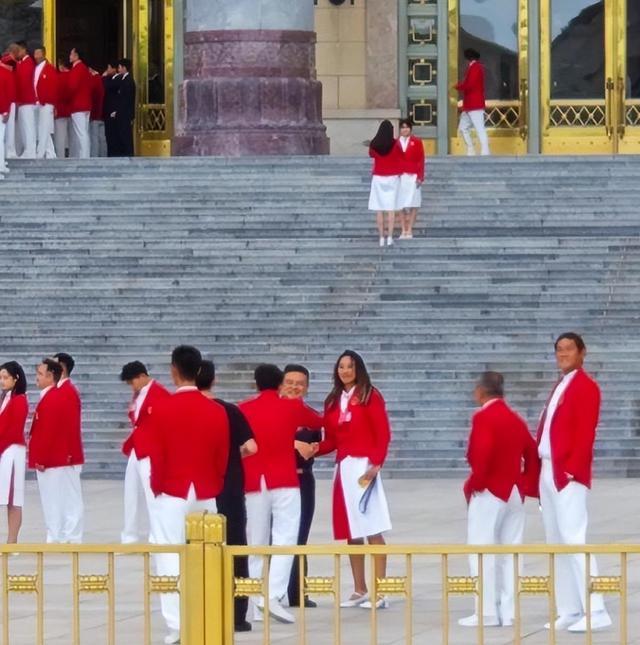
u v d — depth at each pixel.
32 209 114.06
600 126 147.12
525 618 55.81
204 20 124.25
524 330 97.81
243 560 54.59
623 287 101.25
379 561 58.06
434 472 89.75
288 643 51.81
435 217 113.31
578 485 54.19
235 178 116.06
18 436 68.75
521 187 115.12
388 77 146.12
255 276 104.62
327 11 146.00
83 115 131.62
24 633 52.91
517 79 147.25
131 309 102.12
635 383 92.81
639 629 53.62
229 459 54.72
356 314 100.50
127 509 68.81
